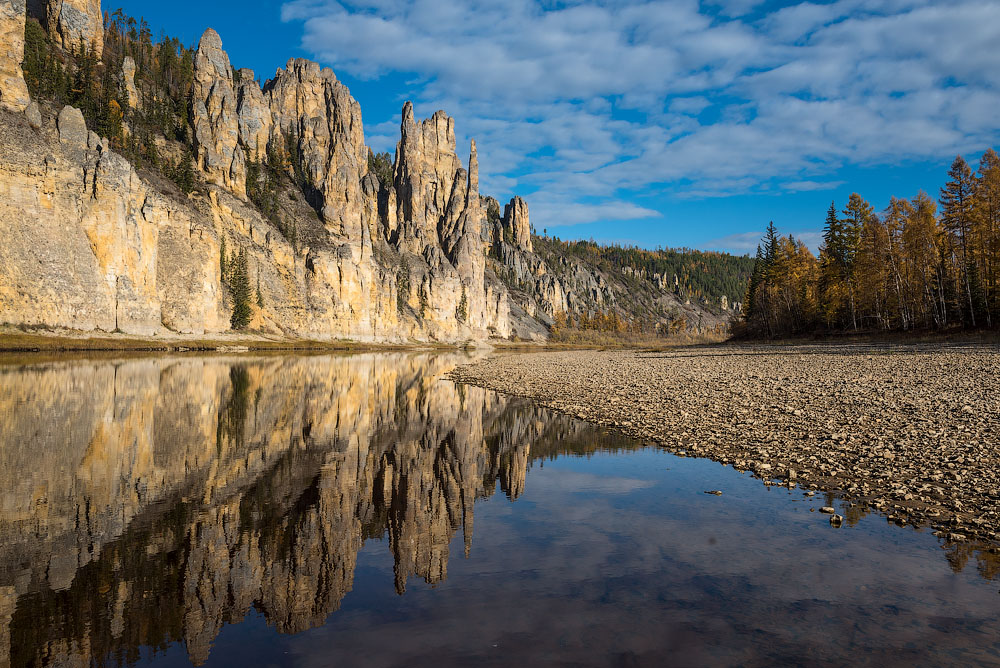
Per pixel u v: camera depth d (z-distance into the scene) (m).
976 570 9.45
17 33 88.62
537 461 19.64
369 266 167.25
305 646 7.39
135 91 135.12
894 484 14.13
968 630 7.52
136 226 92.94
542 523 12.82
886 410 24.05
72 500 14.06
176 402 31.48
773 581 9.23
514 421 28.73
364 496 15.32
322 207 162.88
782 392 31.81
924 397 26.83
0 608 8.55
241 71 175.38
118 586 9.41
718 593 8.85
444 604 8.68
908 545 10.62
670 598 8.70
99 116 113.25
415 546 11.52
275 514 13.55
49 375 42.31
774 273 112.06
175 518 12.97
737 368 50.97
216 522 12.81
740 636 7.45
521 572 9.95
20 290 76.88
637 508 13.66
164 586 9.44
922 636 7.38
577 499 14.76
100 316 86.19
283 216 152.38
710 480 16.03
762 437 20.75
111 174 89.19
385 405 34.75
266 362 71.88
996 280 64.19
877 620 7.84
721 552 10.61
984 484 13.55
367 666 6.88
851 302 85.56
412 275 196.75
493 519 13.27
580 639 7.46
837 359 53.31
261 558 10.81
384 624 8.05
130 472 16.80
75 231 84.88
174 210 105.38
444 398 38.88
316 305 146.38
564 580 9.55
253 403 33.03
